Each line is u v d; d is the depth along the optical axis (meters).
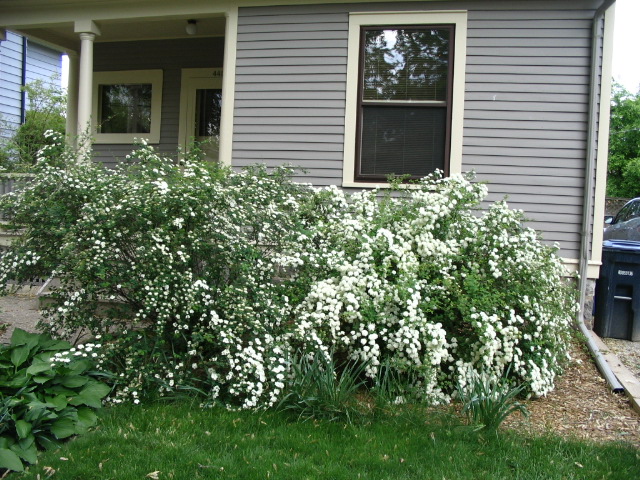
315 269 4.61
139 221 4.02
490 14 6.52
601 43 6.36
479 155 6.55
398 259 4.46
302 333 4.09
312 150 6.89
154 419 3.70
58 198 4.36
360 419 3.77
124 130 9.78
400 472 3.11
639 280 6.39
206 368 4.08
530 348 4.39
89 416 3.60
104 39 9.58
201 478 2.99
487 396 3.78
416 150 6.68
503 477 3.08
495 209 4.95
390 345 4.13
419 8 6.64
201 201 4.14
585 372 5.20
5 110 13.90
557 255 6.32
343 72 6.82
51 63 16.39
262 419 3.78
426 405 3.98
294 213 4.91
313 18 6.88
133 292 4.16
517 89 6.48
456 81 6.55
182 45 9.43
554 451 3.42
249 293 4.22
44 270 4.40
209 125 9.45
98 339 4.09
